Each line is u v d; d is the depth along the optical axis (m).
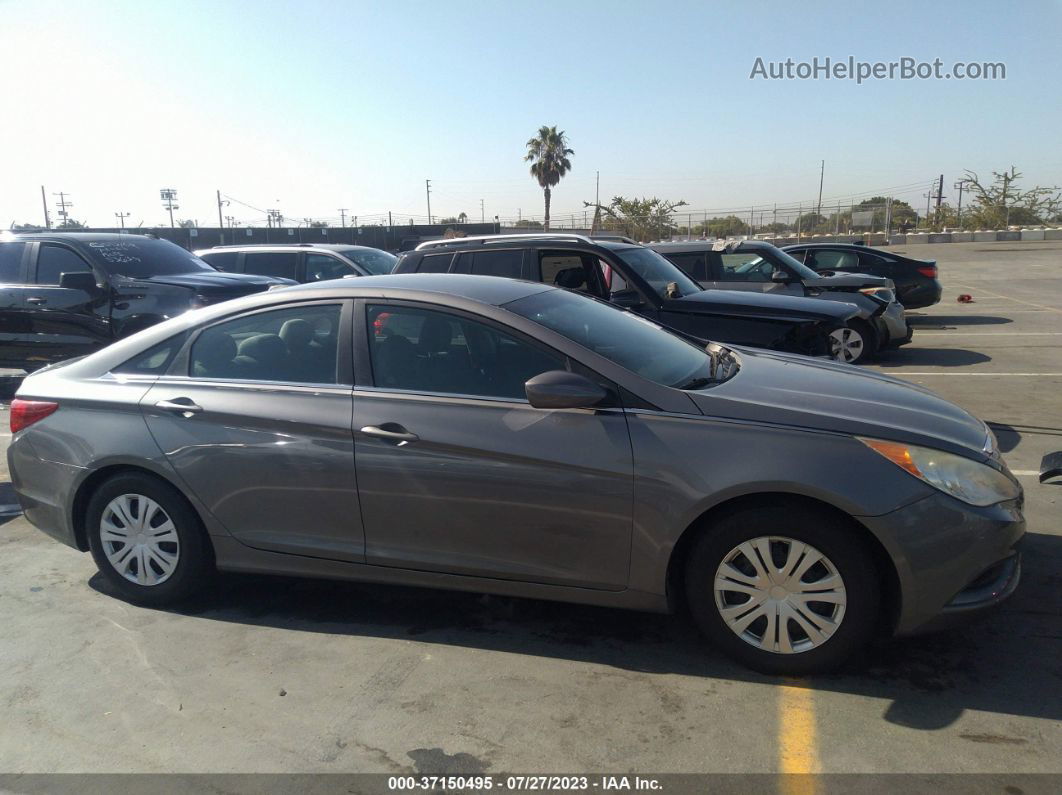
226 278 9.39
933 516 2.97
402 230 39.09
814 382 3.73
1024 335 12.98
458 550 3.52
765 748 2.80
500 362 3.55
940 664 3.28
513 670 3.37
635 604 3.35
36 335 9.04
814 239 41.19
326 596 4.13
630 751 2.81
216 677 3.39
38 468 4.14
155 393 3.94
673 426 3.22
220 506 3.82
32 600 4.15
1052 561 4.21
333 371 3.73
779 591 3.16
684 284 7.80
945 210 51.44
